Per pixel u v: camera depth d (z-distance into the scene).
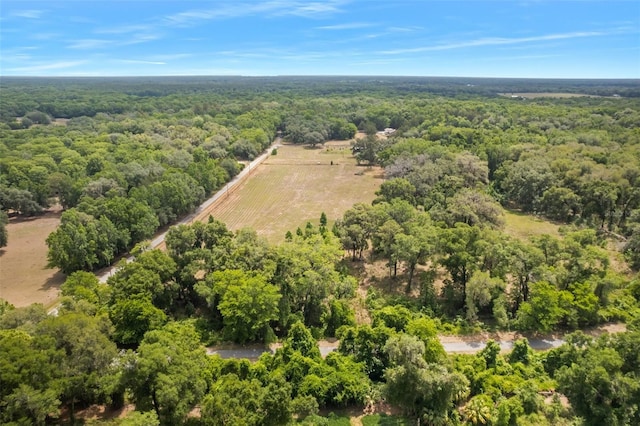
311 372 49.94
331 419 46.88
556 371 50.31
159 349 41.47
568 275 65.94
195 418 42.94
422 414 45.31
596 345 50.06
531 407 45.97
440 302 71.88
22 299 74.56
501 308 63.00
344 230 84.81
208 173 131.00
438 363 48.94
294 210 121.75
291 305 67.62
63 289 64.25
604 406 44.38
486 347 54.56
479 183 120.19
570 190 106.94
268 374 49.28
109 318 57.12
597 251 68.06
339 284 70.44
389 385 46.12
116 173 116.50
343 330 60.53
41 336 42.19
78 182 114.00
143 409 39.59
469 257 67.19
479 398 46.78
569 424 44.25
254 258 68.19
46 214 119.38
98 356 43.19
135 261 66.25
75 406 47.94
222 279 63.53
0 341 40.72
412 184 115.56
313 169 168.88
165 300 65.94
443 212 88.38
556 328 64.50
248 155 180.75
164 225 108.12
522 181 116.94
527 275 66.06
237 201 129.88
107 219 86.50
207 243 74.69
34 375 38.12
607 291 66.06
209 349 59.97
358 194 136.62
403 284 78.44
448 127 177.12
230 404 39.69
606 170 106.50
